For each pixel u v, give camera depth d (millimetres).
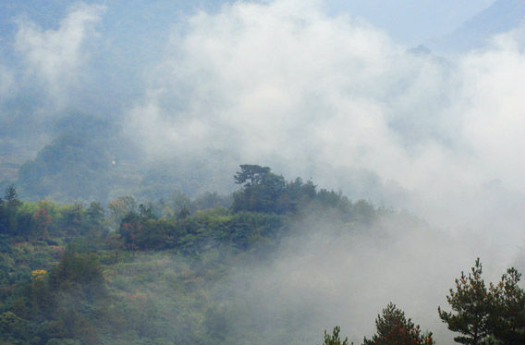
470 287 25641
